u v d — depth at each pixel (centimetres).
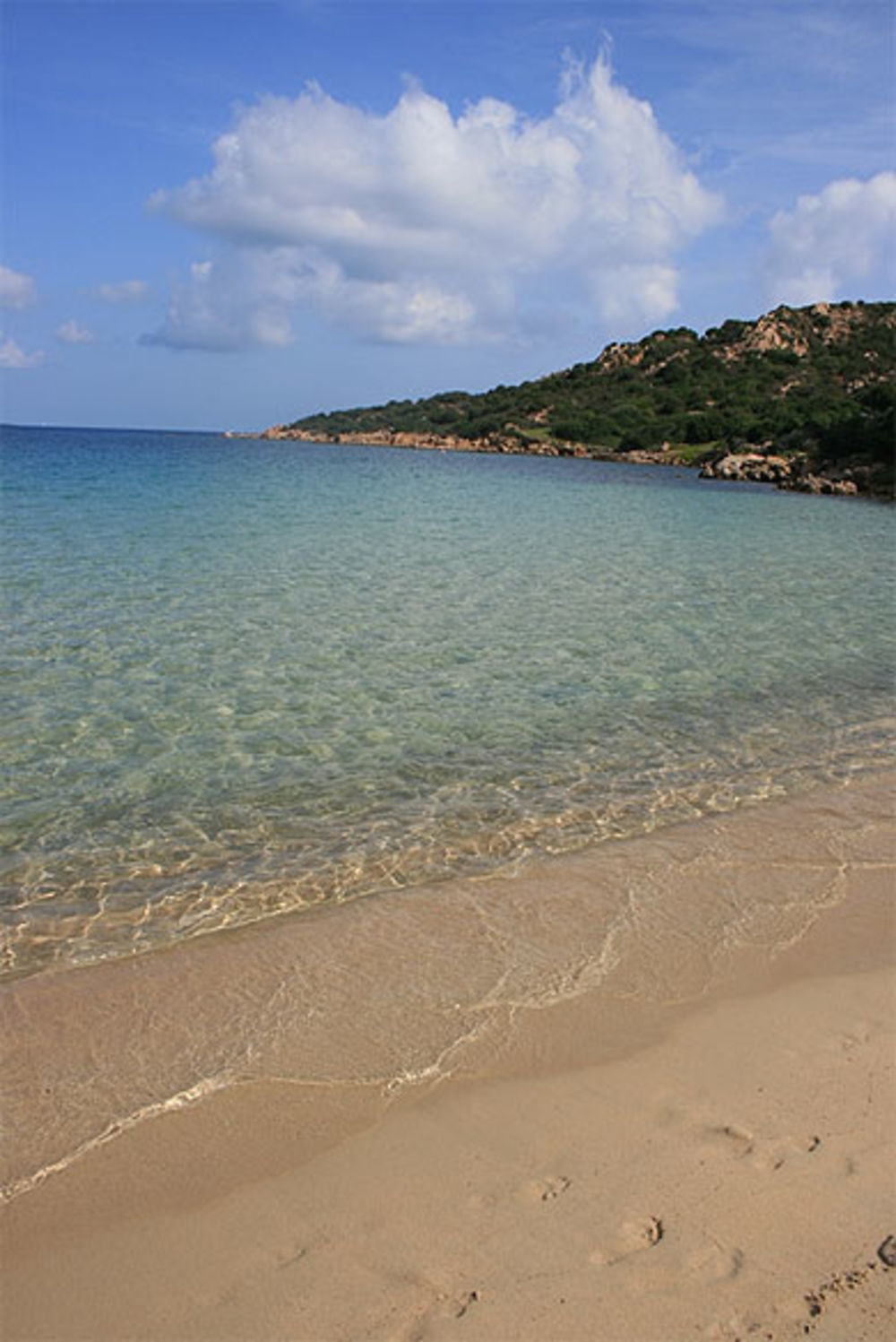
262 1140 387
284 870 655
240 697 1039
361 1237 333
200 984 510
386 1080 427
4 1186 360
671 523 3347
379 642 1307
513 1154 376
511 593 1727
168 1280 316
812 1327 290
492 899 617
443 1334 290
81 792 780
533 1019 478
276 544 2267
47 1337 293
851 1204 343
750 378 12019
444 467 7238
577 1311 297
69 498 3228
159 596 1547
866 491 5400
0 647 1191
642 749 928
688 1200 347
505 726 979
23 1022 473
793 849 706
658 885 642
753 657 1309
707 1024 475
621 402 12438
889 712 1072
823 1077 429
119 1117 402
